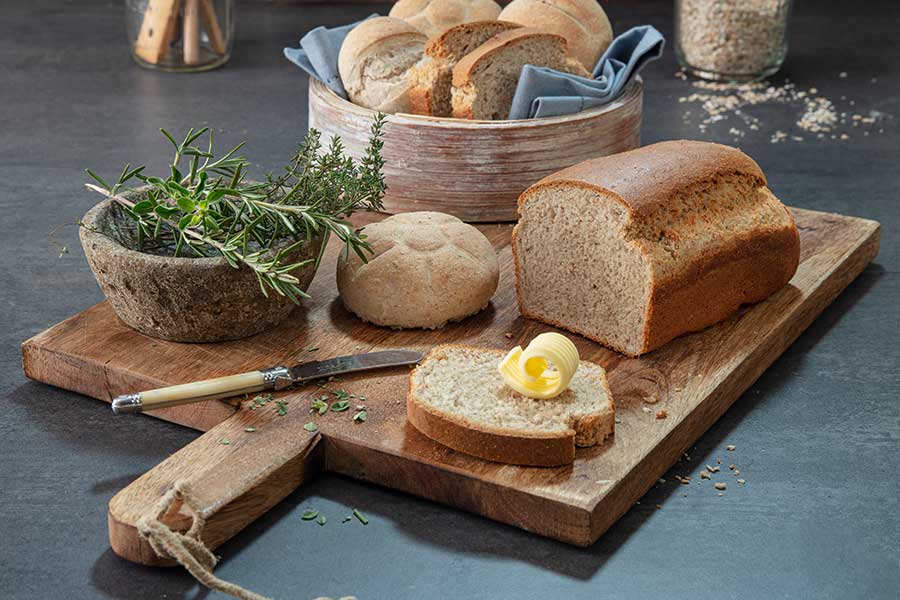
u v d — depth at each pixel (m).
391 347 1.17
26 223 1.38
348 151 1.35
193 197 1.14
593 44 1.42
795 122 1.62
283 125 1.61
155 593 1.00
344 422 1.08
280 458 1.05
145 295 1.14
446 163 1.33
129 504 1.02
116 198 1.17
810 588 1.00
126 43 1.86
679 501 1.06
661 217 1.16
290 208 1.14
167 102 1.66
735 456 1.09
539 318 1.21
